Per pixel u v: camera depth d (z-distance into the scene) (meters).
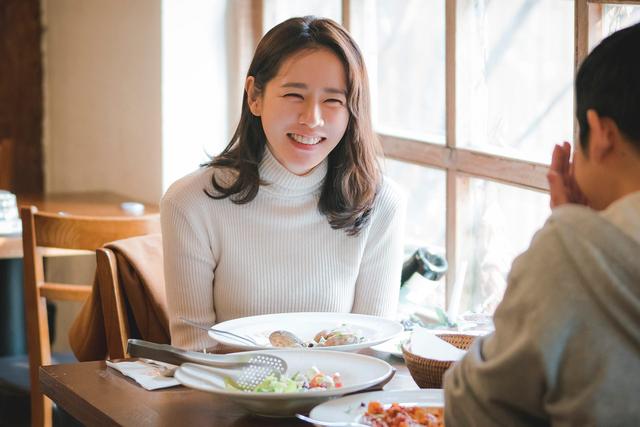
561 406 1.20
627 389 1.18
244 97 2.27
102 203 3.87
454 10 2.78
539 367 1.19
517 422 1.25
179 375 1.71
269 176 2.26
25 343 4.11
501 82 2.73
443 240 3.01
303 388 1.71
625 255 1.18
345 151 2.27
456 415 1.29
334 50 2.15
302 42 2.14
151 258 2.53
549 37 2.56
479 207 2.83
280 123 2.15
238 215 2.27
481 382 1.25
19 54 4.69
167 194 2.29
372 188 2.30
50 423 2.96
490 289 2.81
